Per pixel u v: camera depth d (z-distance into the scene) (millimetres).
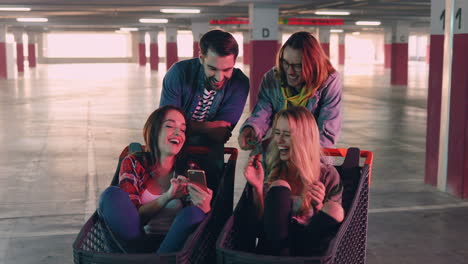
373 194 6516
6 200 6207
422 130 11906
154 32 44938
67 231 5113
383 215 5648
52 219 5488
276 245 2758
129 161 3084
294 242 2857
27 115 14438
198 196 2881
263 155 3301
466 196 6277
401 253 4559
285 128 2875
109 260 2516
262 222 2969
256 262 2436
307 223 2859
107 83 28406
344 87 26250
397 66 28188
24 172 7672
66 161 8430
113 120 13438
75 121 13242
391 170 7879
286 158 2914
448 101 6445
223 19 33938
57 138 10672
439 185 6703
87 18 30906
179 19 32906
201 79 3504
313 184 2826
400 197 6371
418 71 43906
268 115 3615
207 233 2879
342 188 2932
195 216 2775
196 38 32469
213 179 3314
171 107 3100
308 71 3318
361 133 11453
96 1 18531
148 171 3100
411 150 9484
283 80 3469
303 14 26828
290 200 2791
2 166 8070
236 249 2857
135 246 2885
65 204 6055
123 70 45406
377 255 4512
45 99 19109
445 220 5477
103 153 9086
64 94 21297
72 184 6973
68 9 21922
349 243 2877
